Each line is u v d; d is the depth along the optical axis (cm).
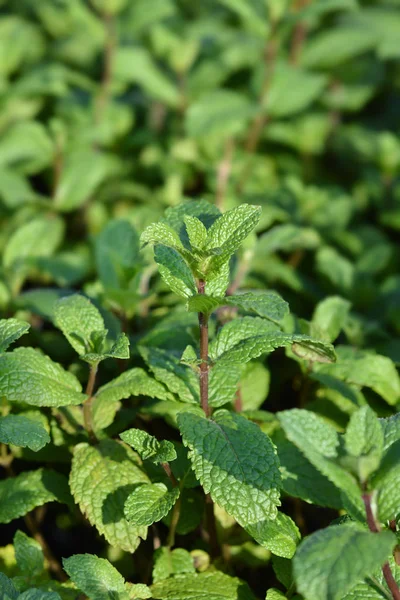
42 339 72
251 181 101
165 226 57
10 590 57
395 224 92
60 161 94
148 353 62
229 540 64
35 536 66
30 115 104
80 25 104
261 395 67
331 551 53
